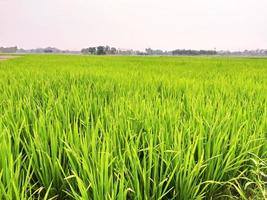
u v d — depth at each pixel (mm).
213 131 3186
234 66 18562
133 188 2402
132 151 2721
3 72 10625
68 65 17531
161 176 2568
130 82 7133
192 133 3264
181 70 13586
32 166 2688
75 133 3002
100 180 2258
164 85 6766
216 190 2811
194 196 2459
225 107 4344
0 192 2139
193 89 6078
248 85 6727
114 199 2174
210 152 3104
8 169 2355
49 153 2875
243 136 3229
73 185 2627
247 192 3000
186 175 2662
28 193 2725
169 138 3121
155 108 4066
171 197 2701
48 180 2660
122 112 3729
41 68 13742
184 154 2672
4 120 3672
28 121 3865
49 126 3160
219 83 7219
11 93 5410
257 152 3156
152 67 16094
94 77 8633
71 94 5262
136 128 3445
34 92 5977
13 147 3018
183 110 4480
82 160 2516
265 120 3750
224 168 2750
